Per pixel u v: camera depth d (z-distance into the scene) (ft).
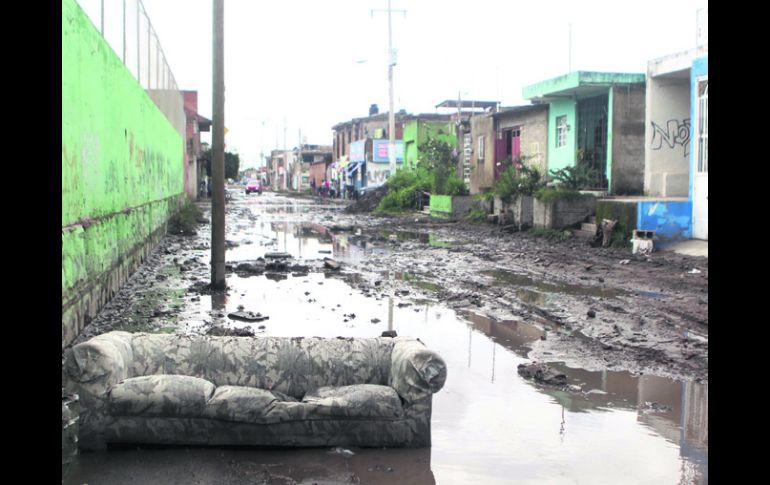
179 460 15.93
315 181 298.76
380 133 208.95
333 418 16.67
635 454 16.81
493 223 89.86
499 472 15.76
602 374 23.71
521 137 100.73
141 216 51.11
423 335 29.40
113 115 37.65
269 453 16.49
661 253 54.85
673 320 32.14
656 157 72.79
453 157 132.57
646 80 72.90
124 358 17.26
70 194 26.94
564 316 33.12
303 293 40.37
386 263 55.42
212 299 37.65
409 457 16.49
